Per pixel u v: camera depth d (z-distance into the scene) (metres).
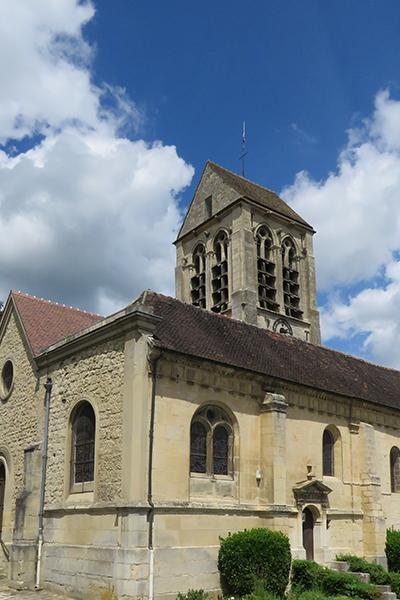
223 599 17.81
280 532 18.83
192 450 19.11
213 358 19.77
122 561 16.50
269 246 42.94
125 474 17.28
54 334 25.03
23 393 23.66
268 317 40.19
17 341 24.95
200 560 17.88
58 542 19.44
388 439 26.83
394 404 27.36
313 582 19.11
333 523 22.94
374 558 23.53
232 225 41.88
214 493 19.23
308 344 28.80
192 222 46.16
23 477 21.94
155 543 16.97
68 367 21.23
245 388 20.89
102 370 19.44
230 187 43.12
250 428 20.73
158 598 16.62
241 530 19.28
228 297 40.69
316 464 22.77
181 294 44.81
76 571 18.22
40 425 21.91
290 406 22.44
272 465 20.33
